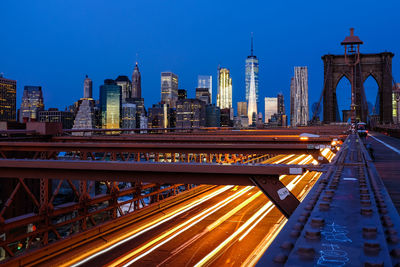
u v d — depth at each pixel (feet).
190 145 56.49
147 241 48.03
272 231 51.85
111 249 45.01
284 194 25.20
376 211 14.01
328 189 20.06
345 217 13.24
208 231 52.54
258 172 25.40
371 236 10.66
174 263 39.40
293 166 25.72
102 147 59.52
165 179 27.71
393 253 9.74
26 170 30.55
